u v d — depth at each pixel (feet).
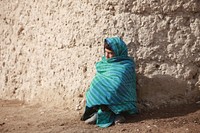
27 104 21.42
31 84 21.80
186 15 17.21
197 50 17.22
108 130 14.84
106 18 17.69
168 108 16.89
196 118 15.52
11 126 16.38
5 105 21.67
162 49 17.16
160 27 17.16
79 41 18.58
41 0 21.21
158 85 17.12
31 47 22.06
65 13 19.36
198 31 17.21
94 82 16.11
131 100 16.12
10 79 23.76
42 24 21.03
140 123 15.39
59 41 19.66
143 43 17.24
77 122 16.16
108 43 16.34
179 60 17.13
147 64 17.20
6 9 24.50
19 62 23.09
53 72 19.98
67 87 19.04
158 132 14.23
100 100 15.62
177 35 17.17
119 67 16.16
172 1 17.11
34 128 15.75
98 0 17.87
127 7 17.37
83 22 18.43
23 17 22.88
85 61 18.28
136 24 17.29
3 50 24.64
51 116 17.56
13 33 23.80
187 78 17.15
